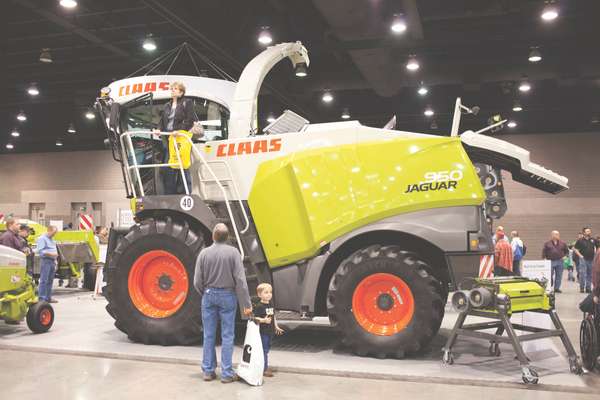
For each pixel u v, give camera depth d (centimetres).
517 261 1247
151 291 596
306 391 433
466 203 517
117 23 1131
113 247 638
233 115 626
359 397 418
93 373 488
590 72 1238
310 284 547
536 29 1119
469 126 1845
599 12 1047
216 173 603
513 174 580
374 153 545
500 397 417
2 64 1382
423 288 510
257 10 1102
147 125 661
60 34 1191
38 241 920
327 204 542
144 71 1391
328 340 625
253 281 557
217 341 606
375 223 531
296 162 559
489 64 1305
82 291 1191
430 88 1597
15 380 466
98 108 667
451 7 1061
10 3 1088
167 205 592
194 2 948
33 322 653
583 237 1255
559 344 621
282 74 1355
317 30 1135
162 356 533
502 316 462
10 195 2436
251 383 446
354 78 1354
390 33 1050
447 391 433
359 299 534
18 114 1750
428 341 513
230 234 583
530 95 1570
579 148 1909
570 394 425
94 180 2325
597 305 486
